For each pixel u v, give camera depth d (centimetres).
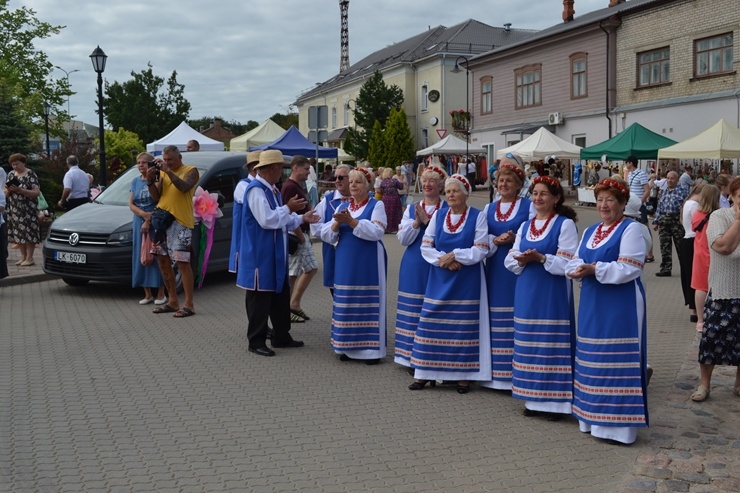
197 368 743
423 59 5344
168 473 484
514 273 645
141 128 5275
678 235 1331
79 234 1126
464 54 5222
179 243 981
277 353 806
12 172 1369
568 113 3647
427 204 716
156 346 829
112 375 713
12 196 1361
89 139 3372
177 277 1113
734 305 620
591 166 3447
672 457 512
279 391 671
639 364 538
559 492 459
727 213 627
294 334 900
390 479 479
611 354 542
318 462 506
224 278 1332
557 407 595
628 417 536
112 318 978
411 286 730
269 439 549
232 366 752
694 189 979
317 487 465
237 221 816
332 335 782
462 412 619
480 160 4412
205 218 1016
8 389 664
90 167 2830
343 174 809
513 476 484
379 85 5400
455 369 677
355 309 765
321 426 579
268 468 495
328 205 811
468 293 675
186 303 1001
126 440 543
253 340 802
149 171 971
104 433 557
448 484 471
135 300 1110
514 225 665
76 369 732
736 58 2803
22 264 1383
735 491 455
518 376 608
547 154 2888
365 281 764
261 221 767
